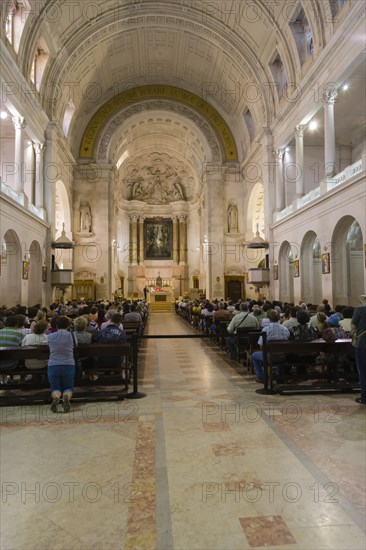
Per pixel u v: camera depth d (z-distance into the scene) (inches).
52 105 776.9
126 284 1483.8
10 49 563.2
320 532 116.4
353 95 657.6
